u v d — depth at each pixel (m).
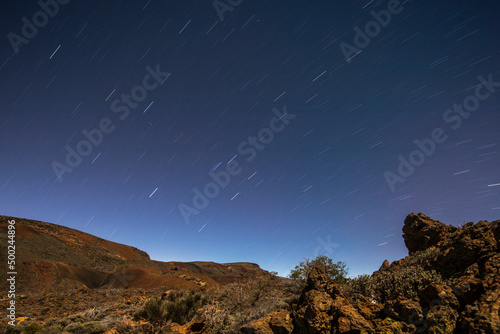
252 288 14.31
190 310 14.38
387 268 11.60
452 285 6.72
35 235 67.88
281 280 14.46
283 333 7.12
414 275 7.91
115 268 72.62
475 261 7.47
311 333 6.55
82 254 72.56
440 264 8.21
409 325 5.83
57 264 51.81
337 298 7.40
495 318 4.85
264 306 10.59
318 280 8.13
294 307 8.41
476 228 8.27
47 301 28.16
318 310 6.84
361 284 8.88
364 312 6.71
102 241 103.44
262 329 7.29
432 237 11.88
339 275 11.45
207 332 9.73
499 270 6.29
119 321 14.32
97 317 16.81
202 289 26.02
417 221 12.98
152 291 38.38
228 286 17.17
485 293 5.69
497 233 7.67
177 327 11.66
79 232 101.06
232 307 13.20
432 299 6.22
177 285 49.44
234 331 8.73
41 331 13.05
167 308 14.52
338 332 6.16
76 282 48.44
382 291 8.12
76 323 13.88
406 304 6.19
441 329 5.43
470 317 5.27
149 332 11.23
